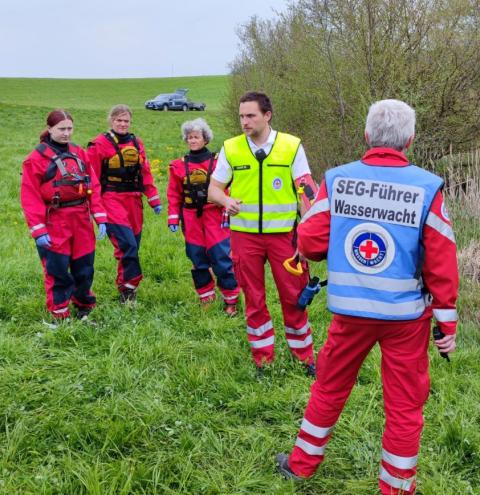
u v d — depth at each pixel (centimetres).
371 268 261
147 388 389
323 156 1002
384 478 275
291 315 420
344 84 951
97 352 449
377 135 267
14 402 366
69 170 483
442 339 260
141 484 298
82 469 299
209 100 4503
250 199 398
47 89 5053
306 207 377
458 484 302
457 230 693
